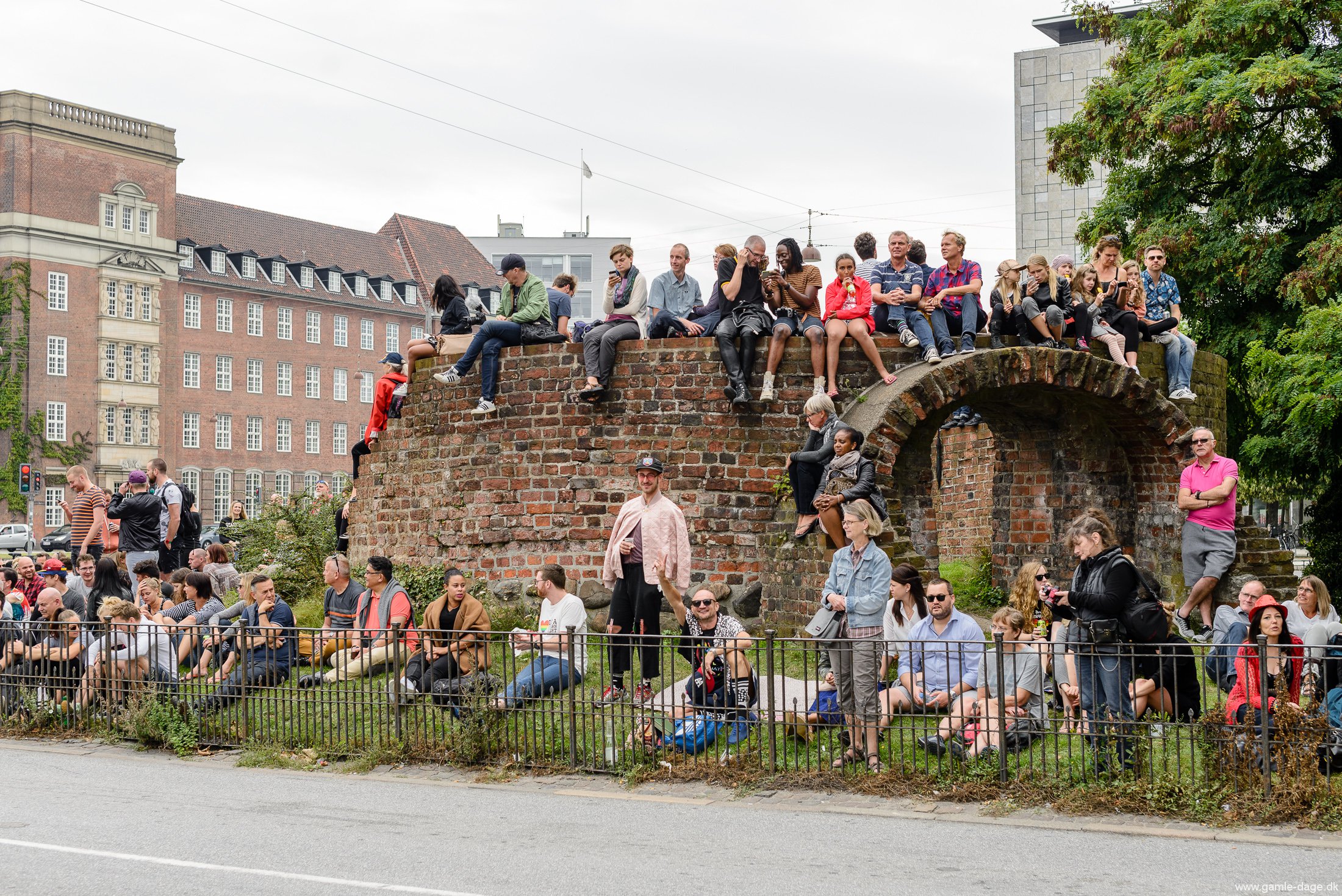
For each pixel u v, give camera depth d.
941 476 24.17
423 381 15.99
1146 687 8.77
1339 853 7.22
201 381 80.12
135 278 74.81
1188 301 23.34
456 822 8.16
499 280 99.25
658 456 14.20
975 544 22.67
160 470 16.64
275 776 9.90
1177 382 15.31
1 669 12.40
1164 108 21.48
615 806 8.65
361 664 10.64
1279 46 22.02
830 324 13.77
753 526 13.95
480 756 10.05
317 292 87.12
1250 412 23.42
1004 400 14.77
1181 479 13.82
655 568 11.59
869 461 12.56
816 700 9.73
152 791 9.25
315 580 17.61
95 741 11.60
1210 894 6.37
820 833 7.80
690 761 9.55
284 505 18.64
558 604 11.63
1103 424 15.11
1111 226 24.39
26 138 70.12
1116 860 7.08
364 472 17.41
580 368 14.52
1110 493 15.32
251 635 11.11
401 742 10.29
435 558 15.59
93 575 14.79
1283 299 22.28
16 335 69.81
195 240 80.75
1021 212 54.47
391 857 7.21
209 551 17.30
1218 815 7.99
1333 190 21.45
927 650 10.04
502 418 14.91
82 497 17.58
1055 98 54.12
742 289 13.99
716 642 10.16
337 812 8.48
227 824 8.10
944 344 13.64
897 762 9.19
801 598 13.09
